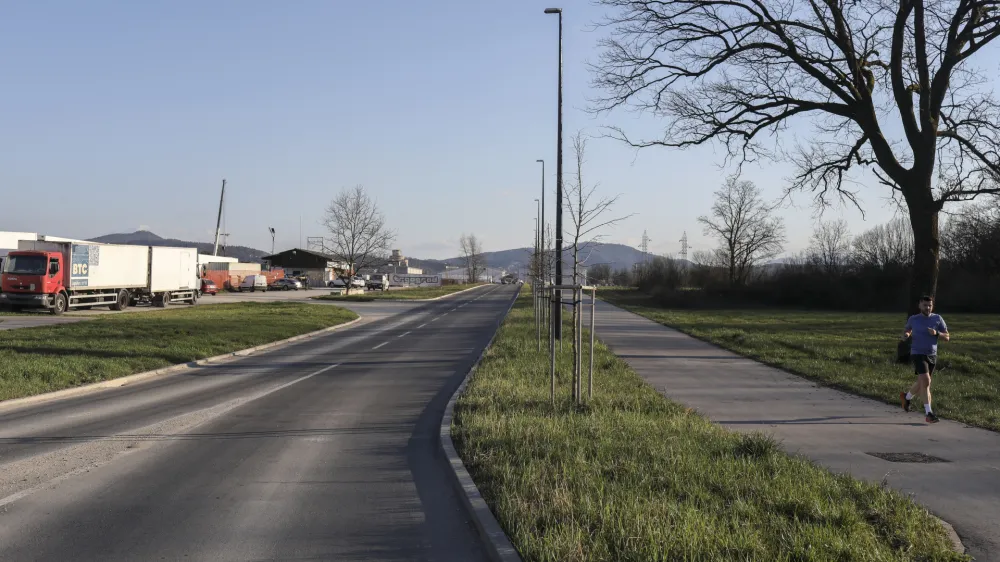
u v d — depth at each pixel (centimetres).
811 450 852
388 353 2164
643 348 2238
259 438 938
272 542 541
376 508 632
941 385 1438
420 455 844
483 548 532
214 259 8094
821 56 2012
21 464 786
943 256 5784
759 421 1055
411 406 1209
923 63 1842
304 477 738
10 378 1312
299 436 953
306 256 11131
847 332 3066
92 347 1844
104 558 504
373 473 757
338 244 6431
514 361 1688
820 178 2228
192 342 2119
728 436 854
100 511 615
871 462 789
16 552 513
